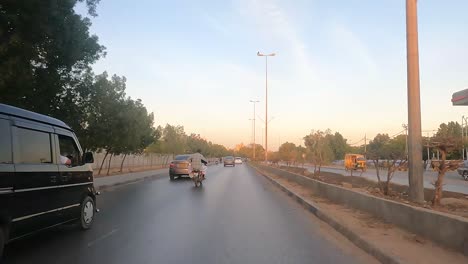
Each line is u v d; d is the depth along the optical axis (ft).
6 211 22.25
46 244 27.63
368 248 25.88
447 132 43.01
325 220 37.65
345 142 354.74
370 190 51.31
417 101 37.63
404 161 49.14
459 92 89.66
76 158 32.04
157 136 132.87
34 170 25.09
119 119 97.04
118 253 25.25
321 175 103.86
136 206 47.55
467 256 22.47
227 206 47.85
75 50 51.06
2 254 22.76
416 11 37.99
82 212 32.17
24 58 42.98
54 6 43.60
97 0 54.19
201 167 77.25
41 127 26.68
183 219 38.24
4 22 39.96
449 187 75.61
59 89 55.72
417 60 37.81
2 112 22.70
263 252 25.93
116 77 100.48
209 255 24.95
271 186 81.35
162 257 24.35
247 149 504.43
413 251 23.84
